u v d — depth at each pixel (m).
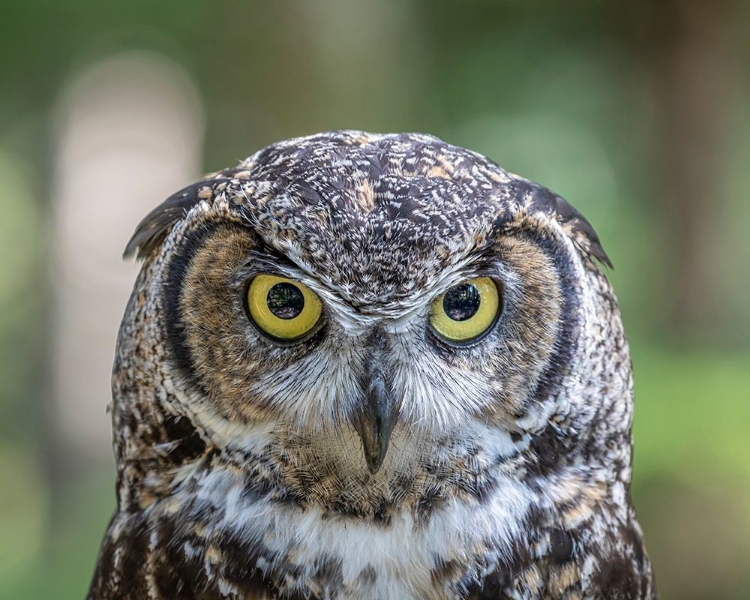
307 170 6.58
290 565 6.80
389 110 21.14
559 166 26.95
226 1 19.50
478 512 7.00
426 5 23.20
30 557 19.77
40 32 20.66
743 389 14.59
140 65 29.23
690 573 14.80
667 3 21.75
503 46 24.94
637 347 16.06
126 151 31.42
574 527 7.02
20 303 36.47
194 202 6.93
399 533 6.97
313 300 6.64
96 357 30.73
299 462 6.98
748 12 21.97
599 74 25.59
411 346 6.78
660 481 14.34
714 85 21.59
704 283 20.77
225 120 19.72
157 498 7.15
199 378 6.78
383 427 6.71
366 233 6.29
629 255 22.11
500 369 6.84
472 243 6.41
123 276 31.52
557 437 7.01
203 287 6.64
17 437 32.41
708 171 21.41
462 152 6.97
